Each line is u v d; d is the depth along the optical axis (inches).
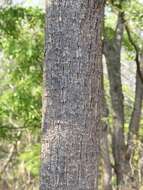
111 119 510.6
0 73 593.0
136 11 393.4
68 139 171.9
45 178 173.9
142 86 484.4
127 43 484.7
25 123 454.9
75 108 171.9
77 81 171.8
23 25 425.4
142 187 431.2
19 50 410.3
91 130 173.5
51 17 172.9
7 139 479.2
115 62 478.0
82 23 171.5
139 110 483.8
